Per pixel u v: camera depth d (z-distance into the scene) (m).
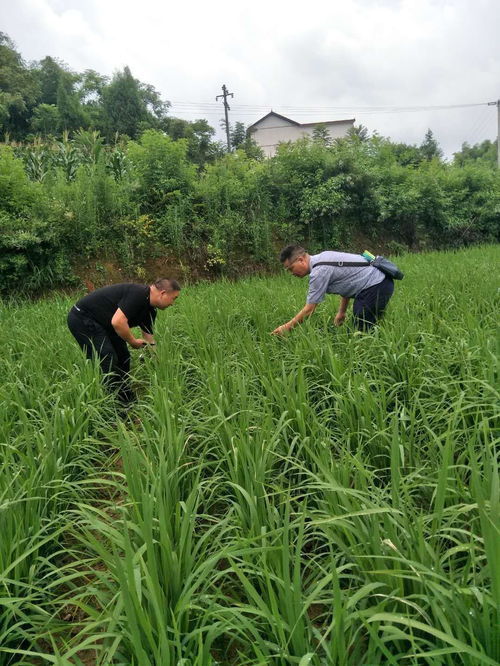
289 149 16.06
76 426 3.27
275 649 1.47
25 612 2.06
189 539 1.91
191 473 2.72
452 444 2.35
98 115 45.75
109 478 3.17
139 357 5.21
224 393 3.24
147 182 12.75
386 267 4.83
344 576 1.73
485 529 1.38
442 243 19.77
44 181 12.09
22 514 2.25
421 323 4.85
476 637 1.42
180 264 12.32
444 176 20.97
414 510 2.05
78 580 2.35
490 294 6.12
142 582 1.71
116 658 1.75
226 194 13.40
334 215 15.64
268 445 2.48
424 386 3.48
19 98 35.91
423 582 1.46
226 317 5.90
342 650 1.39
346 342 4.43
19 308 8.69
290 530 2.19
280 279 10.47
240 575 1.58
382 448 2.73
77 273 10.87
